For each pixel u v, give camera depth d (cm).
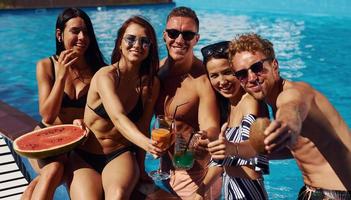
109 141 393
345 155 296
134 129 354
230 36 1371
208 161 407
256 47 287
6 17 1711
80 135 395
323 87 984
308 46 1256
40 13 1777
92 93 384
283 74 1064
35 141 391
